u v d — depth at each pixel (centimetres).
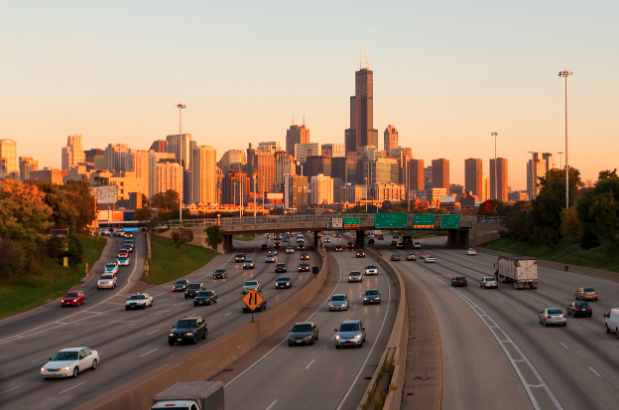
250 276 8975
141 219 18738
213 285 7981
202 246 12675
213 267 10400
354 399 2412
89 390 2700
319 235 14600
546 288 6662
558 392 2441
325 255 11638
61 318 5472
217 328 4500
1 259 6988
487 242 14250
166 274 9044
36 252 7856
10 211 7456
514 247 12656
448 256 12188
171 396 1661
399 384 2427
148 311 5759
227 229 12812
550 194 12388
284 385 2681
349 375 2861
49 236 8175
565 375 2733
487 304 5506
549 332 3950
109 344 3991
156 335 4306
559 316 4178
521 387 2545
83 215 12194
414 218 13525
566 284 6969
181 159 13512
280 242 16238
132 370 3103
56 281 7656
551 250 10975
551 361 3047
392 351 2873
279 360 3275
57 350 3859
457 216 13838
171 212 19562
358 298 6341
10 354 3791
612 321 3781
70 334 4538
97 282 7588
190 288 6762
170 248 11594
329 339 3953
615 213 9288
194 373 2659
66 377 2983
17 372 3216
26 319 5491
